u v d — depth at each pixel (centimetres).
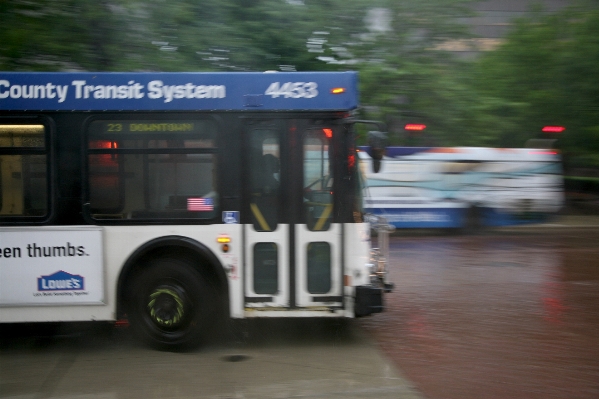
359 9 1277
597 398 477
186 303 591
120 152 593
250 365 556
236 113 598
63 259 586
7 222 585
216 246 594
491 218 1575
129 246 589
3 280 585
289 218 598
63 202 588
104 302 589
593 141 2278
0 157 588
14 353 600
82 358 582
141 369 547
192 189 596
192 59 1061
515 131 2098
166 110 593
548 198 1594
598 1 2288
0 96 588
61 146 590
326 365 555
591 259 1188
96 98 591
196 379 518
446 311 765
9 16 996
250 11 1121
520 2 2764
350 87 603
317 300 600
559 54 2258
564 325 699
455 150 1552
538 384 507
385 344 623
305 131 602
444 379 518
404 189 1541
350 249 600
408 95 1450
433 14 1467
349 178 602
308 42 1191
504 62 2325
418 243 1420
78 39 1019
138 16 1034
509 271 1051
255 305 597
